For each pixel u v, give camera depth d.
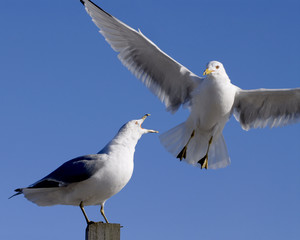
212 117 10.96
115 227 6.38
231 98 10.80
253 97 11.28
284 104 11.50
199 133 11.43
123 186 7.80
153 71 11.58
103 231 6.33
